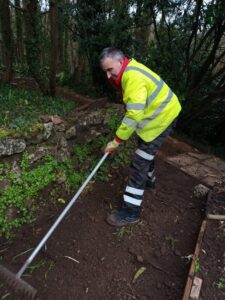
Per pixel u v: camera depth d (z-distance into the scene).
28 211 3.11
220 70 6.46
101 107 4.51
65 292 2.51
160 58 6.25
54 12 4.48
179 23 5.94
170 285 2.66
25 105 4.05
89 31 6.85
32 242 2.91
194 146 6.34
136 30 6.89
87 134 3.91
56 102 4.56
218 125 7.58
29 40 4.78
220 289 2.60
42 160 3.24
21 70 7.34
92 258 2.84
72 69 9.38
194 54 6.40
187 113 7.05
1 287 2.49
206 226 3.33
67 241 2.97
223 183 4.38
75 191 3.59
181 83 6.61
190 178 4.45
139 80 2.71
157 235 3.21
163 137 3.06
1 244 2.84
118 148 4.28
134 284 2.64
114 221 3.23
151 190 3.91
